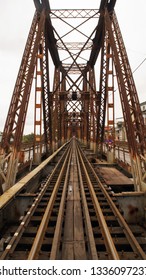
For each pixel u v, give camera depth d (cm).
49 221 549
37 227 507
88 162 1524
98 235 481
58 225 481
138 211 719
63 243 433
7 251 378
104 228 460
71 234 471
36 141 1537
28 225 531
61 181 1001
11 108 905
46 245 432
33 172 929
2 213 612
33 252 362
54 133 2558
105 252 395
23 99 948
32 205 612
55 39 1988
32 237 461
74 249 412
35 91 1527
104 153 1895
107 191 804
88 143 3372
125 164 1330
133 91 925
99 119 2019
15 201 689
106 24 1298
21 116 915
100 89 1767
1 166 726
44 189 810
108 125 1583
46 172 1359
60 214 553
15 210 682
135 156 821
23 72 995
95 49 2106
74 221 540
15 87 941
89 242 404
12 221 664
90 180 974
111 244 387
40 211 605
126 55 986
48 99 1822
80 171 1181
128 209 717
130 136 877
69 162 1552
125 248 436
